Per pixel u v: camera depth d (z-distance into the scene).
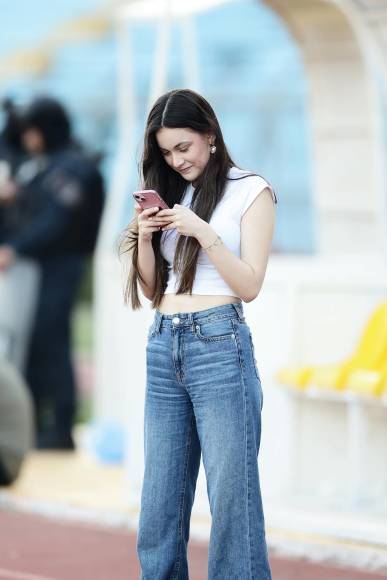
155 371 9.45
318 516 13.59
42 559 13.12
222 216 9.29
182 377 9.29
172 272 9.45
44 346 19.98
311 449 14.56
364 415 13.95
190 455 9.54
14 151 20.20
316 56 16.42
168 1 15.79
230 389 9.12
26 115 19.88
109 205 21.42
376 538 12.95
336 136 16.59
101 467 18.83
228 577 9.26
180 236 9.25
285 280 14.62
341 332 14.43
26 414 16.91
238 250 9.30
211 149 9.37
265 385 14.66
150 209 9.15
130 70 20.02
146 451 9.56
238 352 9.16
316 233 17.05
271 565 12.72
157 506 9.47
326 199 16.80
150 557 9.52
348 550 12.75
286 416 14.46
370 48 15.02
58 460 19.47
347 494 14.29
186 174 9.37
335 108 16.53
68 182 19.70
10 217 19.94
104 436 19.17
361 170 16.48
